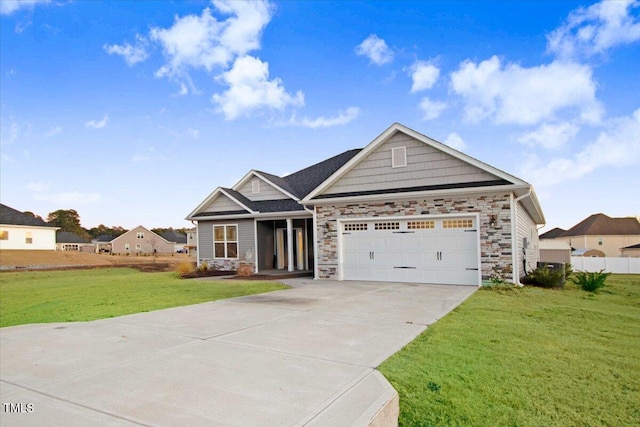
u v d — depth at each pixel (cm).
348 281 1491
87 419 350
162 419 347
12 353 562
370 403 376
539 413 396
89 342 618
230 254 2020
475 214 1310
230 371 471
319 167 2322
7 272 2588
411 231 1421
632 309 995
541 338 643
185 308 930
